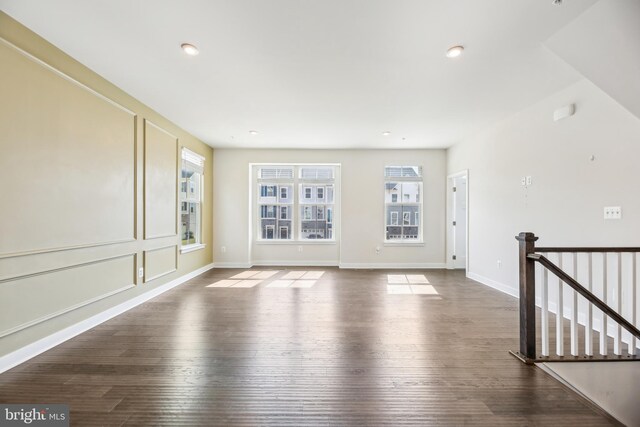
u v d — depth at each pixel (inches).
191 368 87.2
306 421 65.6
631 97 92.9
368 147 243.0
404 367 88.3
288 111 159.5
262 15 84.0
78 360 91.7
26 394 74.7
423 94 136.6
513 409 69.7
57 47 100.6
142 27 89.7
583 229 122.2
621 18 78.3
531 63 109.0
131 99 140.4
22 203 90.0
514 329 118.0
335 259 259.0
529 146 151.5
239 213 250.5
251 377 82.7
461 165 222.1
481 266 196.9
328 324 122.7
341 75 119.0
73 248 108.0
